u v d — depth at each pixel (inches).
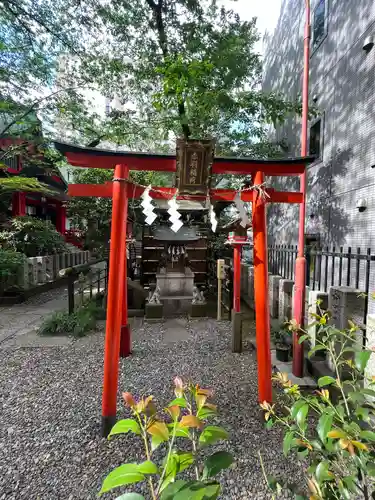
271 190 115.9
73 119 342.3
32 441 80.9
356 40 193.5
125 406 99.0
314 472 43.9
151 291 257.1
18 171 409.7
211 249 322.3
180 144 85.4
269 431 84.4
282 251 213.5
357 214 192.9
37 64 313.3
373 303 163.2
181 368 129.7
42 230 358.9
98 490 64.8
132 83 302.8
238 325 148.4
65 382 115.9
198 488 34.7
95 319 198.8
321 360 119.6
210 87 238.2
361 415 44.4
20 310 243.9
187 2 248.7
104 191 104.4
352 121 198.8
